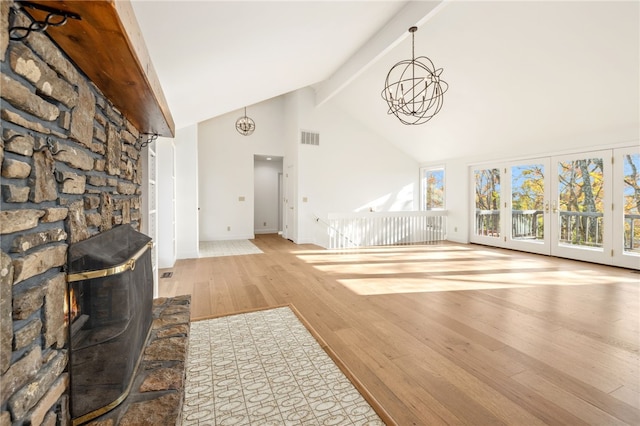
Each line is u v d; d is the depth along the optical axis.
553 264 4.75
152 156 3.02
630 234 4.37
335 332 2.41
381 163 7.82
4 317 0.65
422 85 5.18
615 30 3.04
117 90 1.30
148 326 1.55
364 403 1.58
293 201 7.24
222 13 1.74
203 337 2.32
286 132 7.73
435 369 1.89
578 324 2.54
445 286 3.63
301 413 1.51
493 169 6.37
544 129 5.04
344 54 4.31
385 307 2.95
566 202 5.12
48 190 0.86
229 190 7.34
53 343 0.86
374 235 6.77
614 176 4.48
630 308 2.89
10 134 0.69
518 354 2.06
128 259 1.13
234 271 4.36
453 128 6.10
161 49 1.91
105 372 1.04
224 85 3.24
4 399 0.65
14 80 0.69
